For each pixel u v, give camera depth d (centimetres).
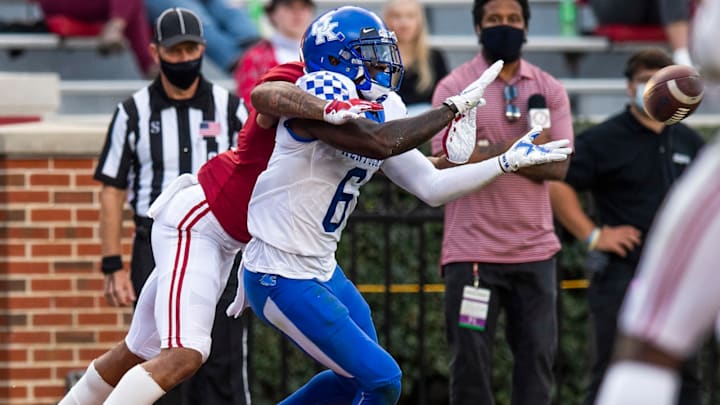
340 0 3903
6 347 2616
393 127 1645
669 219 970
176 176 2275
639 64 2327
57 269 2617
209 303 1866
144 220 2283
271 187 1745
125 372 1970
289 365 2889
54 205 2611
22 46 3678
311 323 1733
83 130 2623
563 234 2927
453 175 1780
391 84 1733
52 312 2619
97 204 2620
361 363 1722
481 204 2220
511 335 2275
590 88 3819
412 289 2884
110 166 2292
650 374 958
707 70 1029
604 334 2375
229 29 3584
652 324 958
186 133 2280
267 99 1661
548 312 2241
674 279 955
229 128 2302
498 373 2934
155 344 1944
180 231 1878
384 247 2870
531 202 2227
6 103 3139
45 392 2620
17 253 2609
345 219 1792
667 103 1831
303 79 1681
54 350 2620
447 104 1681
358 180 1758
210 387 2269
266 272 1753
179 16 2245
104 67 3716
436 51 3134
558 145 1722
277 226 1741
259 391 2881
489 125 2220
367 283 2883
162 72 2273
